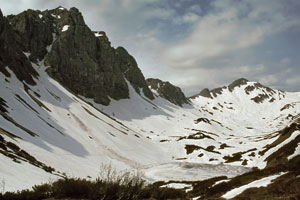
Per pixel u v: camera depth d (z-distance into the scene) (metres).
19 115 54.81
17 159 27.56
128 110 183.38
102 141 79.62
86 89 162.50
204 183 29.05
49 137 55.56
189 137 123.75
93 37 188.12
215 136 148.75
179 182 42.91
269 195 14.96
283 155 46.72
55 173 32.34
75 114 94.12
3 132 36.41
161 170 64.25
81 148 63.25
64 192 10.71
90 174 42.69
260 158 69.31
